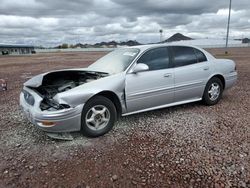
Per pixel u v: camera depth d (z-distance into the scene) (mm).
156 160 3344
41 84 4277
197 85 5414
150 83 4629
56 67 18938
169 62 5012
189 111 5426
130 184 2844
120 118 5000
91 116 4027
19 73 15062
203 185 2793
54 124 3650
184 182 2855
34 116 3740
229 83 6094
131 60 4645
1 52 73625
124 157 3449
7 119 5160
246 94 7113
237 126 4512
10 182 2939
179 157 3402
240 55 30266
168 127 4508
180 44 5363
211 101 5793
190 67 5270
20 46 82188
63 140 4035
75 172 3111
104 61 5238
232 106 5816
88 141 3988
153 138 4051
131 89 4406
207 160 3305
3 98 7312
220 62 5898
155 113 5301
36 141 4031
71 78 4949
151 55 4828
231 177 2922
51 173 3102
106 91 4141
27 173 3115
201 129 4387
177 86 5051
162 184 2830
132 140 3992
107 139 4051
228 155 3424
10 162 3389
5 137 4219
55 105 3781
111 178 2965
